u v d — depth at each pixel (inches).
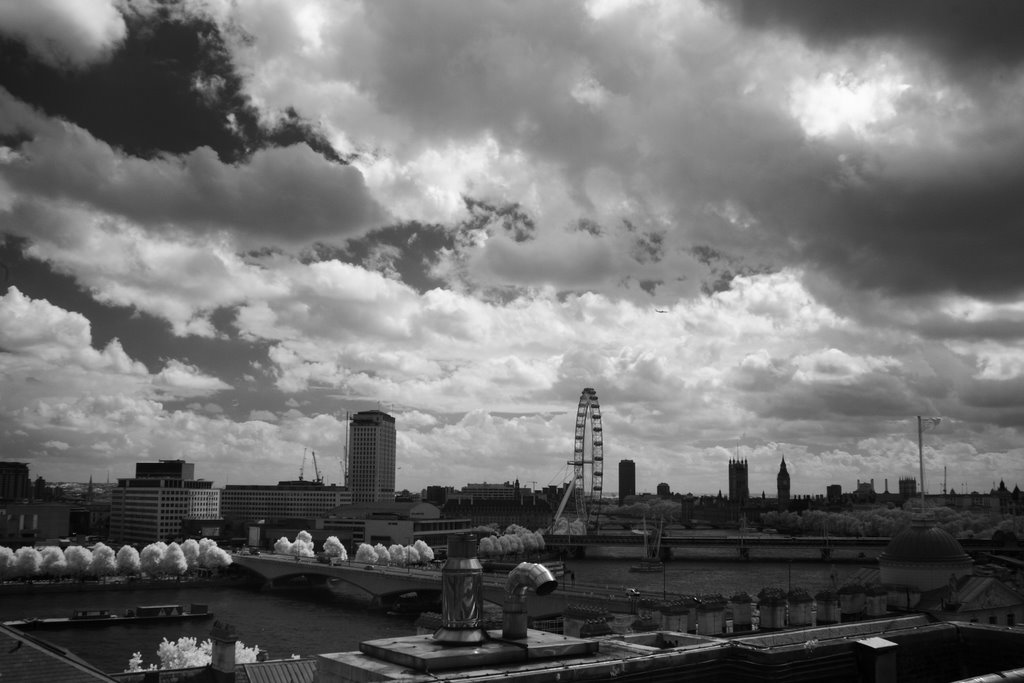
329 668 1240.2
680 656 1278.3
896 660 1453.0
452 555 1301.7
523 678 1127.6
